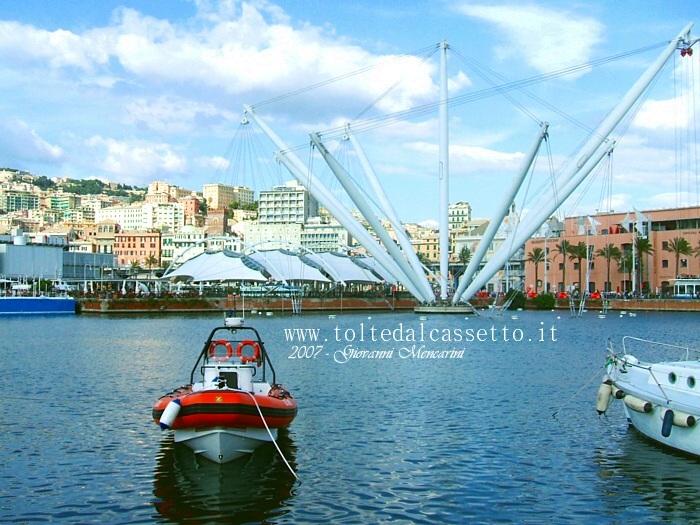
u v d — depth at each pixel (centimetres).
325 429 2664
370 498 1906
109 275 17775
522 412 2975
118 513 1798
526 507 1844
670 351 5616
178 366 4562
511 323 9369
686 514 1797
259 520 1755
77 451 2344
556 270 16575
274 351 5503
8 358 5047
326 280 14500
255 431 2198
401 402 3216
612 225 15988
